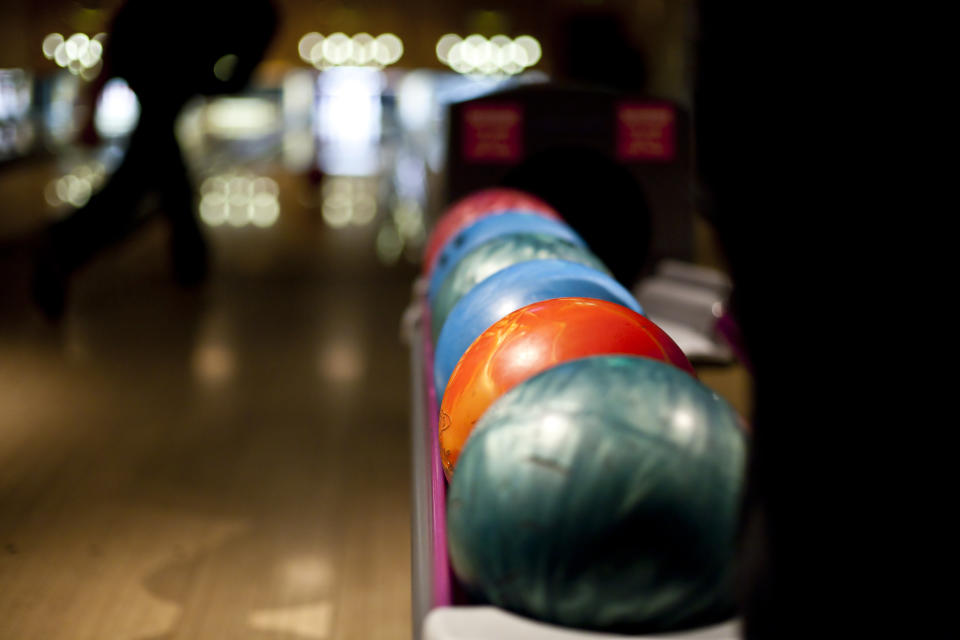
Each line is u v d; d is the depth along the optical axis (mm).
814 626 702
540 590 958
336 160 14375
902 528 683
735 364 2789
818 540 700
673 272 3309
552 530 941
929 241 655
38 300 4465
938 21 649
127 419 3197
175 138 5160
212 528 2398
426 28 15273
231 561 2221
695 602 945
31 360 3871
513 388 1119
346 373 3777
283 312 4812
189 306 4906
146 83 4953
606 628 958
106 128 12117
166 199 5266
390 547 2311
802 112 674
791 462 700
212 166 12977
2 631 1888
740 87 694
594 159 3363
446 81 15375
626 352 1247
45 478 2689
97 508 2504
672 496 925
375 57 15516
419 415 1797
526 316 1356
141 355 3982
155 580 2119
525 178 3355
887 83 655
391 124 15547
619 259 3412
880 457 682
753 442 713
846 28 662
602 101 3301
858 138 661
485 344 1355
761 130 685
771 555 724
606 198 3391
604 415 978
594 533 927
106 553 2248
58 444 2949
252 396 3473
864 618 693
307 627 1934
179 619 1953
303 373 3768
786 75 677
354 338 4320
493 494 987
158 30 4898
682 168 3350
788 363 693
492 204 2541
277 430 3127
